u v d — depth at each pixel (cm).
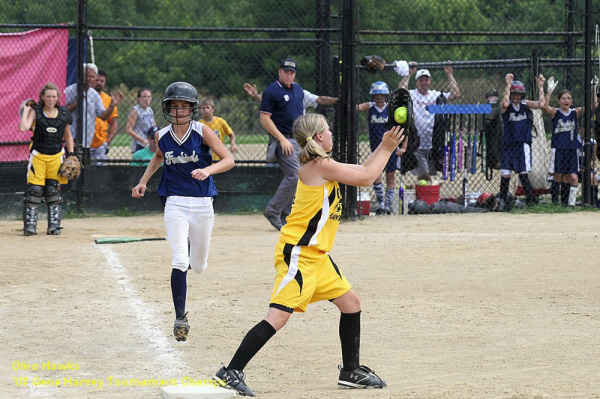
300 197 1416
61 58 4000
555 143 4200
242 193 4225
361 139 6500
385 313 2066
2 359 1675
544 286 2367
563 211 4109
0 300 2214
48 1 8850
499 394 1381
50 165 3375
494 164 4188
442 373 1549
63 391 1462
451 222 3775
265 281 2466
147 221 3888
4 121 3916
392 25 7281
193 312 2095
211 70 9738
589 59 4181
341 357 1691
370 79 6581
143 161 4119
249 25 9481
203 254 1917
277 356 1700
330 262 1455
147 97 4338
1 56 3881
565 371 1545
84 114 4019
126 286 2395
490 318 2005
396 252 2953
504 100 4128
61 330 1914
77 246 3094
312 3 9106
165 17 9831
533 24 6650
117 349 1761
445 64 4306
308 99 3722
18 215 3975
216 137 1862
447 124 4159
